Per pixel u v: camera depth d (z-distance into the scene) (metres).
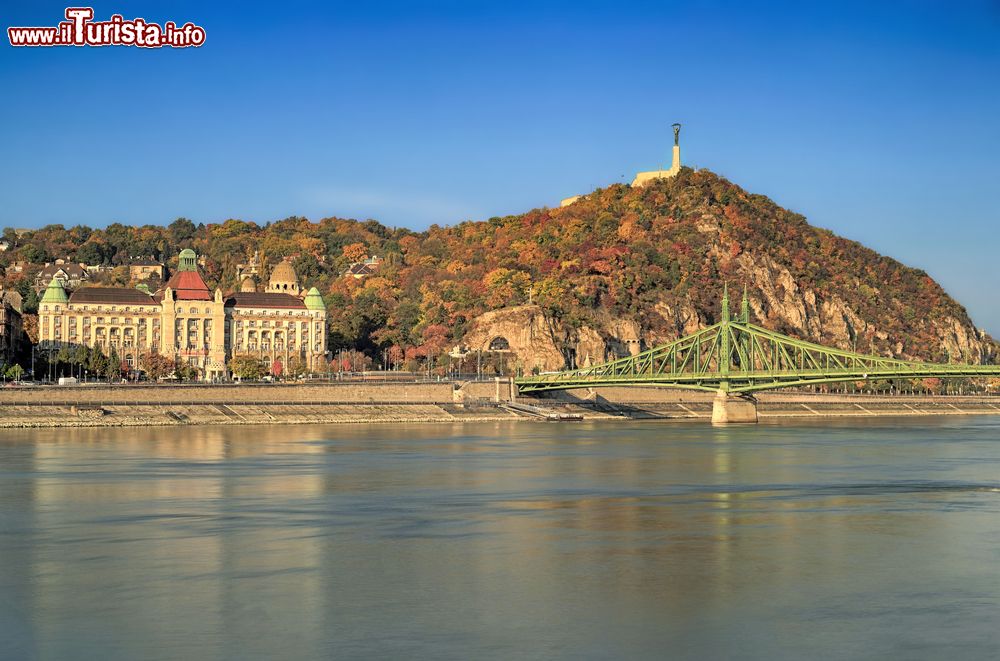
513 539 132.00
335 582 110.25
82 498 161.00
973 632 95.25
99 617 98.19
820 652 90.25
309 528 138.38
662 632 94.81
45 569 115.19
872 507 158.00
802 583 111.00
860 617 99.31
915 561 120.94
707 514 151.25
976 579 112.88
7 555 121.75
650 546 128.38
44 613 99.38
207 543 128.50
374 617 98.56
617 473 197.75
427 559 120.75
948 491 175.00
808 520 146.50
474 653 89.31
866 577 113.50
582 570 116.00
